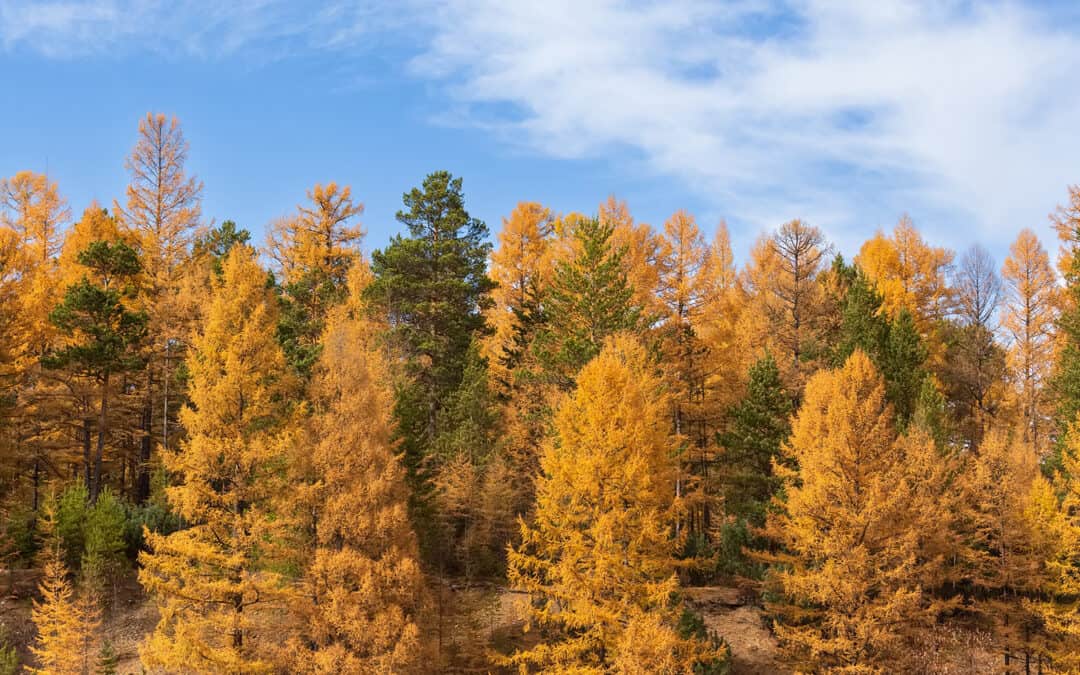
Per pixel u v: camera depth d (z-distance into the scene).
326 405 25.03
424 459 31.28
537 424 35.53
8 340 34.44
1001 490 28.44
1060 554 26.91
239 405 23.73
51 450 37.44
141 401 39.53
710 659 22.39
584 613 20.64
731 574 33.53
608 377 22.20
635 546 21.19
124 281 40.34
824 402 27.25
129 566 31.83
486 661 26.47
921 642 27.53
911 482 28.20
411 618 22.98
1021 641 27.03
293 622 22.50
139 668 26.00
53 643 26.23
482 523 33.72
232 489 23.25
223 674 21.34
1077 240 39.75
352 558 21.81
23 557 33.31
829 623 23.45
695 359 38.22
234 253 26.02
